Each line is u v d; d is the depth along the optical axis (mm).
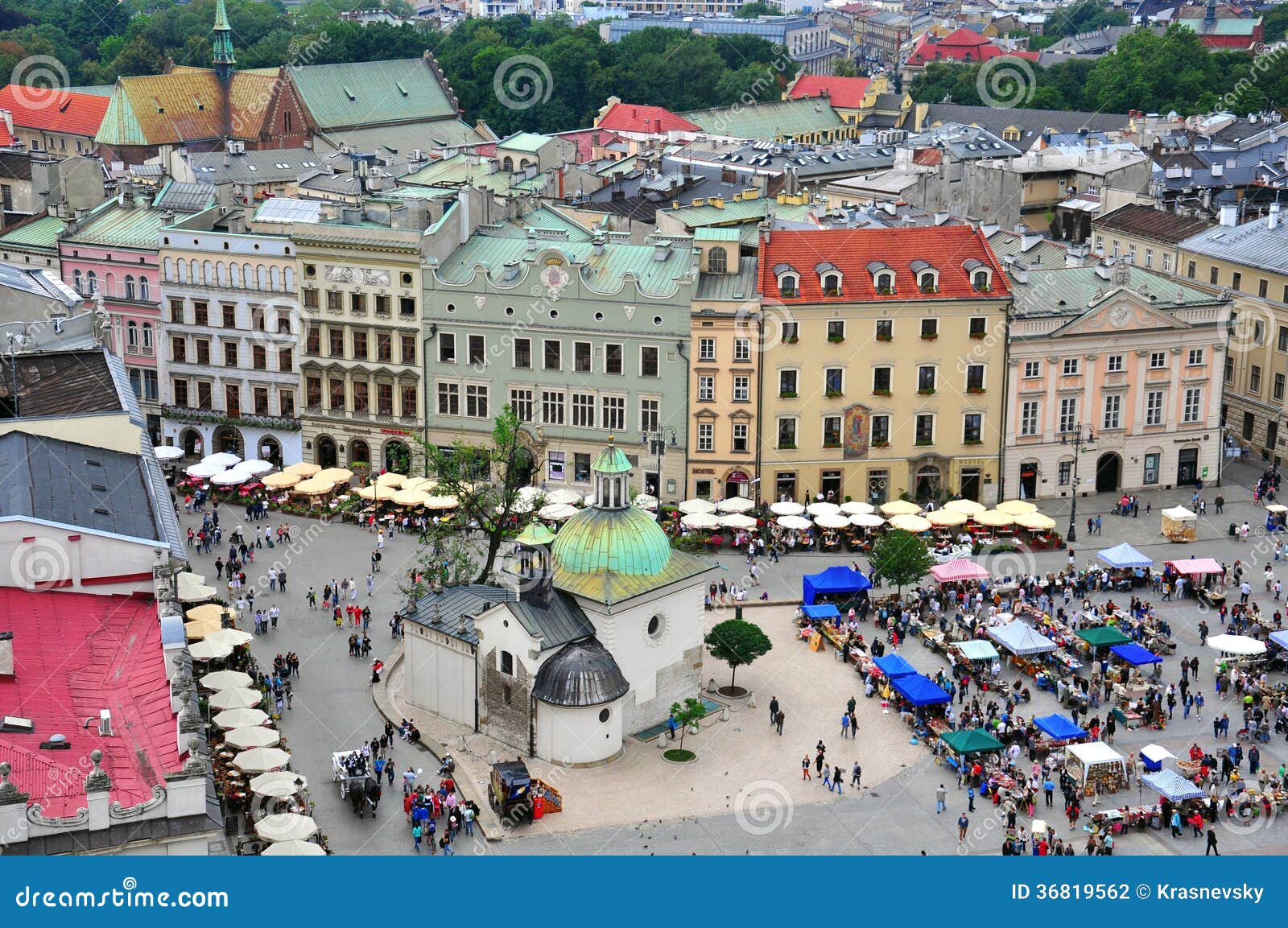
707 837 114312
